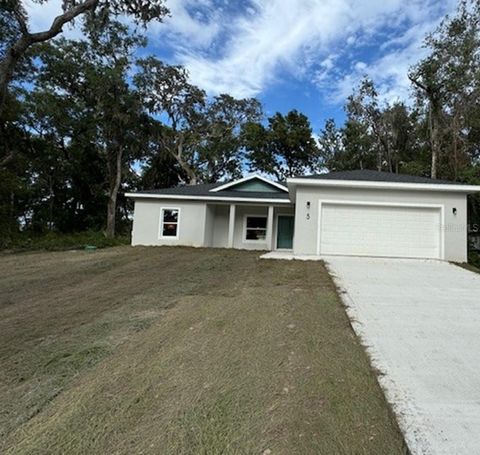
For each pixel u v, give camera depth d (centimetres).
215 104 3306
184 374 344
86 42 2367
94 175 2870
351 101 2858
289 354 391
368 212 1205
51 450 241
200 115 3183
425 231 1179
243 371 351
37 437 254
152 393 309
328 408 289
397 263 1062
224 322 493
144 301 622
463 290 717
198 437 252
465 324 509
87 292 707
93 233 2398
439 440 253
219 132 3297
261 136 3375
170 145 3062
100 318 525
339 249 1205
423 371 360
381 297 650
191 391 312
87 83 2431
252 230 1753
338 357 387
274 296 642
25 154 2398
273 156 3509
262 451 238
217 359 377
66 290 728
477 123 2006
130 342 425
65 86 2461
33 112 2364
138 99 2491
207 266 1023
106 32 2300
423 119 2319
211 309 559
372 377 344
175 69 2712
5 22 1491
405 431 262
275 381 331
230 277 844
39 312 566
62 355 391
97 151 2759
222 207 1789
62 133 2602
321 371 353
